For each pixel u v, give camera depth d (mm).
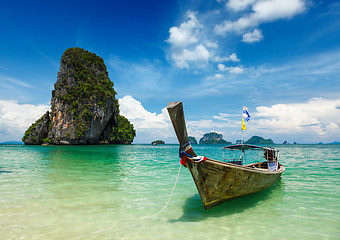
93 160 17484
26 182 8117
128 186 7625
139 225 4293
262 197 6453
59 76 75938
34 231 3934
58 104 70375
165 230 4066
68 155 23125
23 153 26406
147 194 6594
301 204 5773
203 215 4902
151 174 10195
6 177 9141
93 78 76875
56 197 6141
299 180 9070
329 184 8273
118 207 5371
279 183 8461
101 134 80875
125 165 13844
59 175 9766
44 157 20125
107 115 72438
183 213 5016
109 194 6547
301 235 3896
